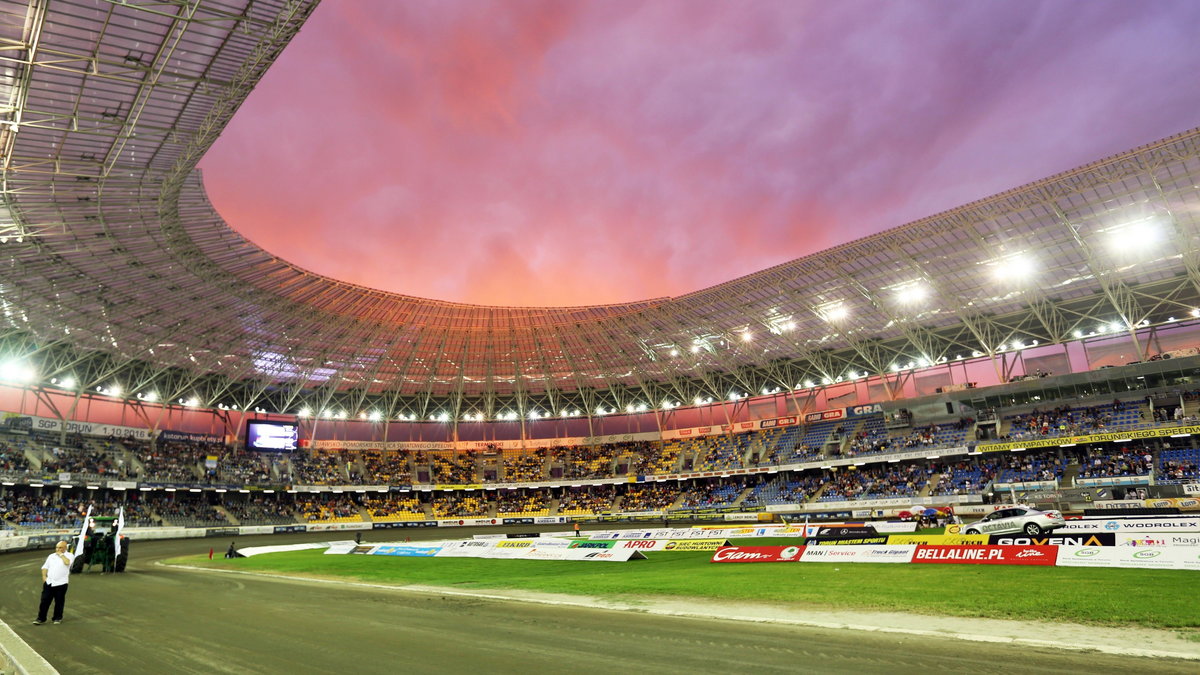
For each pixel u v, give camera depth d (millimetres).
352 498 80875
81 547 29484
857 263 53125
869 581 17094
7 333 53344
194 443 73125
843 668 8688
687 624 12391
